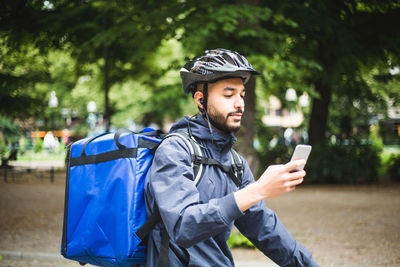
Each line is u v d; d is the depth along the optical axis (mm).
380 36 11945
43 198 11664
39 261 5941
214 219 1301
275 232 1726
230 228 1619
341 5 11648
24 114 10016
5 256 6047
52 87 26109
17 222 8281
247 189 1307
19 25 8461
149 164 1594
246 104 6926
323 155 15633
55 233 7352
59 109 29453
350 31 10859
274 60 7285
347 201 11266
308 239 7039
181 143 1520
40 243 6629
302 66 8367
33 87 10148
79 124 34469
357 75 13375
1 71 9359
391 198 11750
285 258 1740
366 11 12141
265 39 7480
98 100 29641
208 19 7020
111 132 1776
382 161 16391
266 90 11969
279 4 8883
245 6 7102
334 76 11305
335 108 21016
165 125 33688
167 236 1499
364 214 9305
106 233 1578
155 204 1501
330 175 15422
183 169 1453
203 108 1589
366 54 12055
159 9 8328
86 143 1705
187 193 1406
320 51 11422
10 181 16016
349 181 15359
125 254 1521
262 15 7148
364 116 25094
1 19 8383
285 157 16688
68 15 8680
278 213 9516
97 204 1599
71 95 28781
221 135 1566
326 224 8242
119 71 13586
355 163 15305
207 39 7461
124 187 1547
